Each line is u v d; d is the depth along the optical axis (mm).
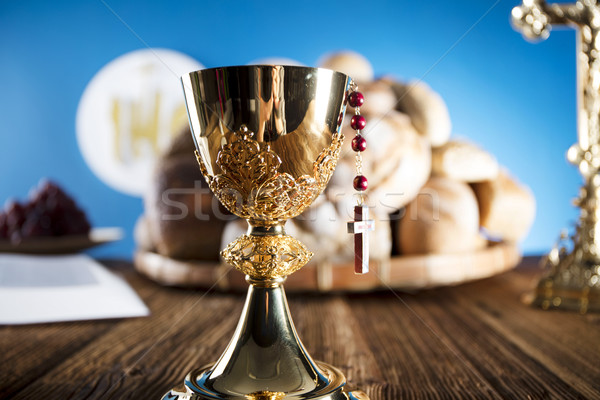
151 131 2494
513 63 2303
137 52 2480
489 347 656
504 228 1094
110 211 2518
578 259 821
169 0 2465
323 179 511
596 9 830
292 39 2441
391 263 859
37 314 750
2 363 611
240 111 479
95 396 538
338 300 873
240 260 508
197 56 2477
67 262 1043
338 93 500
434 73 2348
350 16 2412
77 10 2490
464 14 2328
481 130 2330
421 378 572
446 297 898
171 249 977
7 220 1243
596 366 603
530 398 534
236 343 510
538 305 822
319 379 504
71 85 2504
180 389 515
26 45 2498
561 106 2295
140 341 674
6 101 2512
